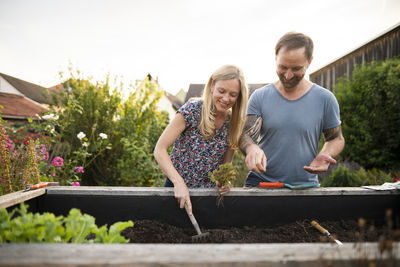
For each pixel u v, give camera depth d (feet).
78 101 12.98
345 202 4.54
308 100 5.32
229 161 5.35
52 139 10.23
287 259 1.92
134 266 1.81
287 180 5.43
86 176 13.99
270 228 4.42
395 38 17.76
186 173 4.91
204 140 4.79
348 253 2.06
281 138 5.39
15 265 1.77
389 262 1.93
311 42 4.69
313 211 4.50
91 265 1.79
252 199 4.41
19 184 6.28
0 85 63.46
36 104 58.59
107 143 12.77
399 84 14.48
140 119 15.15
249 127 5.49
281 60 4.70
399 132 14.94
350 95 17.16
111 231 2.95
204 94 4.63
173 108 65.51
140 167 13.01
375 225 4.55
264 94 5.67
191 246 2.11
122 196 4.26
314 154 5.59
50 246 2.04
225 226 4.40
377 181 10.97
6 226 2.53
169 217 4.33
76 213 2.88
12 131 9.94
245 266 1.88
